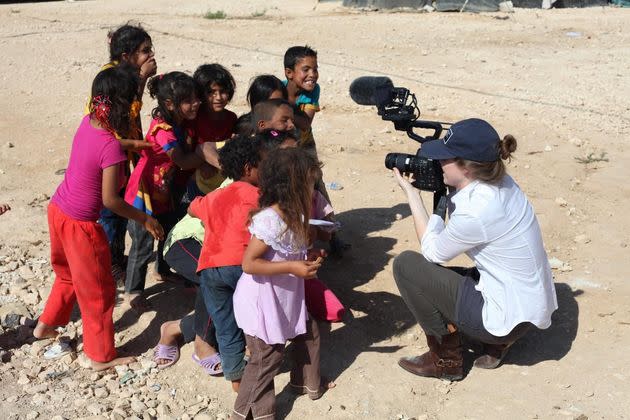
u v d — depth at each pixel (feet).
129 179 16.26
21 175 24.64
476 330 13.23
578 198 21.98
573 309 16.33
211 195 13.65
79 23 51.57
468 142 12.35
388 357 14.96
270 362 12.73
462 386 14.08
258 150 13.34
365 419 13.25
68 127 29.07
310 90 16.89
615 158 25.23
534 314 13.05
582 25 51.49
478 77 36.50
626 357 14.70
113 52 17.01
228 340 13.35
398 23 51.96
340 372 14.43
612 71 38.32
